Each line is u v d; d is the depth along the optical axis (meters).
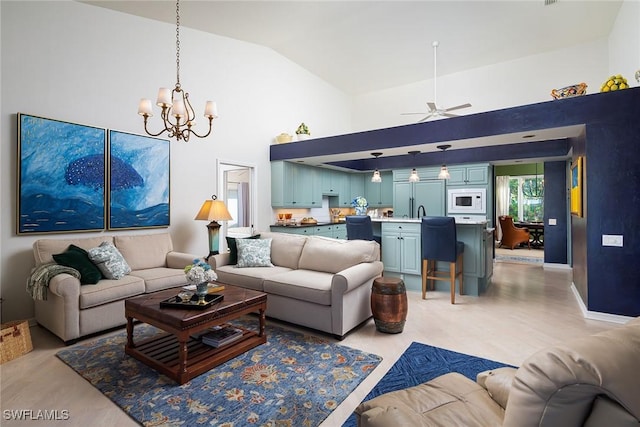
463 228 4.46
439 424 1.08
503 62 6.25
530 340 2.87
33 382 2.21
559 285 4.93
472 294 4.39
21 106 3.24
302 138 6.02
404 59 6.20
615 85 3.32
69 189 3.54
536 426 0.69
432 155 6.80
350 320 3.00
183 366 2.18
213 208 4.34
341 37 5.32
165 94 2.87
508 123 3.92
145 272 3.64
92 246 3.52
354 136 5.19
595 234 3.36
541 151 5.73
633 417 0.60
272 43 5.62
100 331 2.99
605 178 3.30
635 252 3.18
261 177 5.86
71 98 3.57
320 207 6.95
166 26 4.46
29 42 3.29
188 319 2.21
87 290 2.91
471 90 6.62
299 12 4.43
